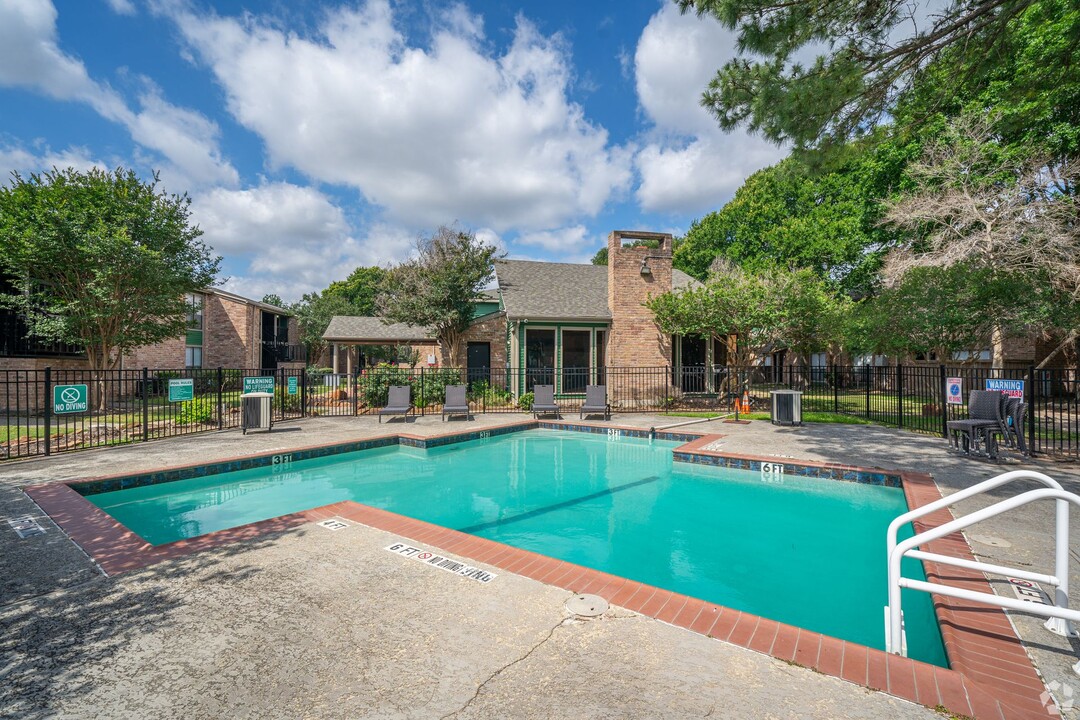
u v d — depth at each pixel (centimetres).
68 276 1320
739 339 1505
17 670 224
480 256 1792
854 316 1350
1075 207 1147
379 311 1986
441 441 995
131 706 199
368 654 237
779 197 2648
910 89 625
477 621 270
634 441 1097
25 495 537
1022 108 1179
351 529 434
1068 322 1109
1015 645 242
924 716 191
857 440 911
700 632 258
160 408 1440
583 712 193
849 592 392
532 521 585
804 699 202
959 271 1136
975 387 1170
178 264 1446
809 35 564
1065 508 238
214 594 305
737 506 625
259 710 196
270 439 952
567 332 1691
